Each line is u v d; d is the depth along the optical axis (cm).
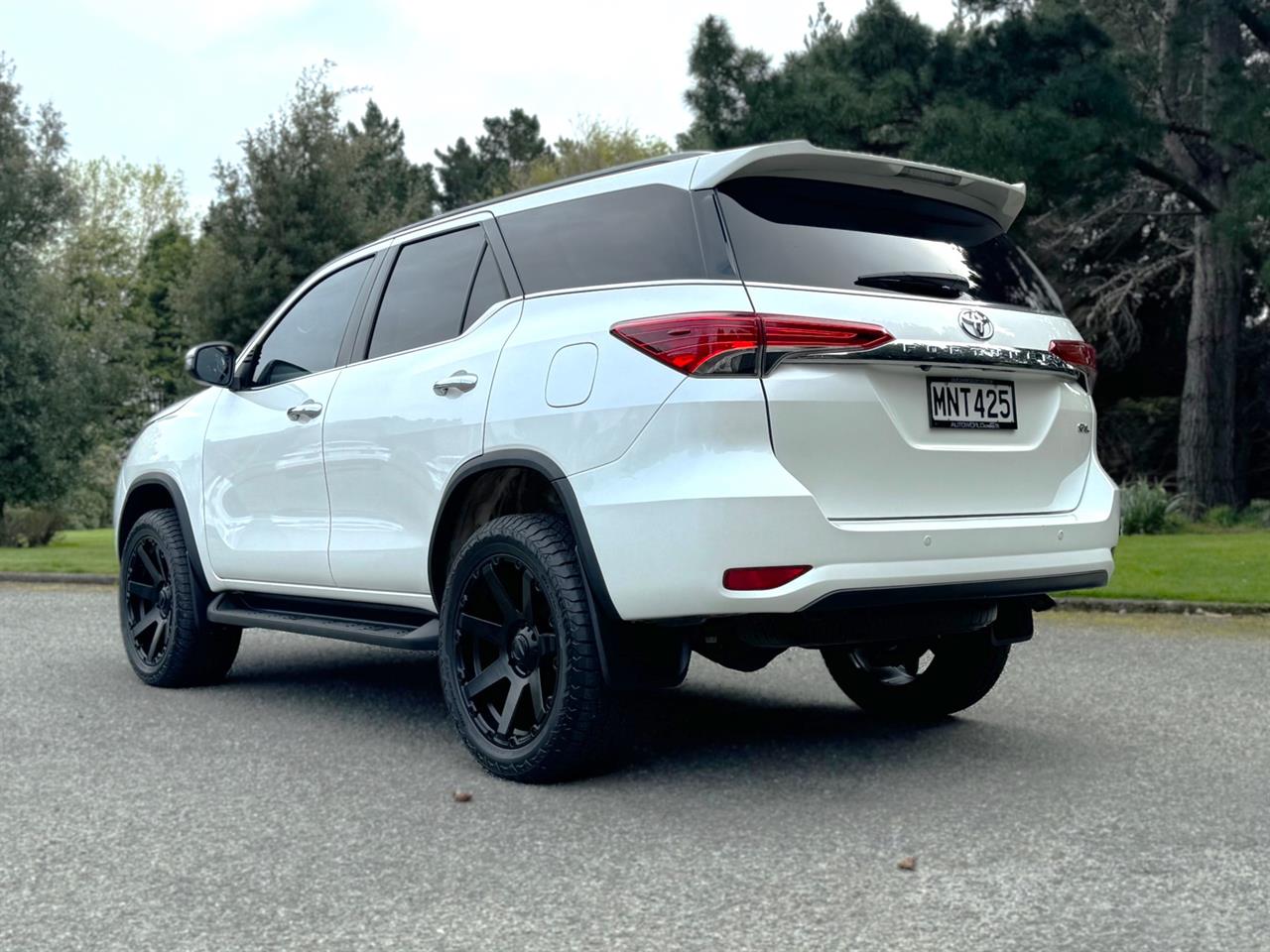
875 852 328
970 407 399
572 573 387
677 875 312
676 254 383
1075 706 523
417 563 449
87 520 3856
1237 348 2306
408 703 547
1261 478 2517
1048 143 1552
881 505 377
